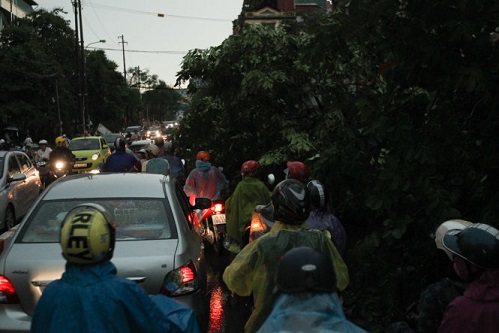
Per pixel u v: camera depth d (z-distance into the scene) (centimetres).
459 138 585
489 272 281
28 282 493
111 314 259
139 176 653
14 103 4628
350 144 618
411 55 546
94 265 265
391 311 563
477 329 276
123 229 553
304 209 379
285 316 200
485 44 523
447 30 540
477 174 589
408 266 593
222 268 962
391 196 554
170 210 582
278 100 1127
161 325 273
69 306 259
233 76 1144
